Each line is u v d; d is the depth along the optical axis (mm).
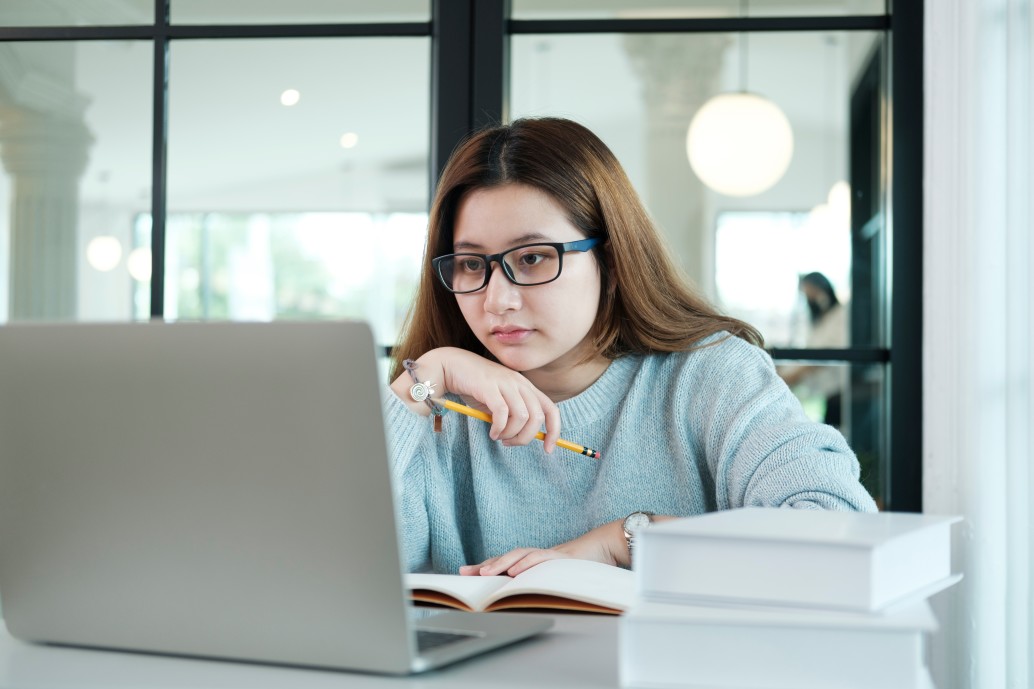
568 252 1311
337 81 2246
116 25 2217
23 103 2227
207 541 744
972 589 1778
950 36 1908
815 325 2803
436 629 815
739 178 3309
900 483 2014
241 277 2375
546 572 976
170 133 2238
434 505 1409
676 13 2143
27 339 780
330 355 691
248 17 2207
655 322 1406
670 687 657
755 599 672
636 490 1381
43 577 815
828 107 2891
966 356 1816
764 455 1195
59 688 697
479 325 1339
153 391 743
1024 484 1704
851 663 640
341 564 705
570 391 1440
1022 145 1725
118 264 2240
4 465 812
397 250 2359
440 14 2123
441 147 2121
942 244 1908
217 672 734
